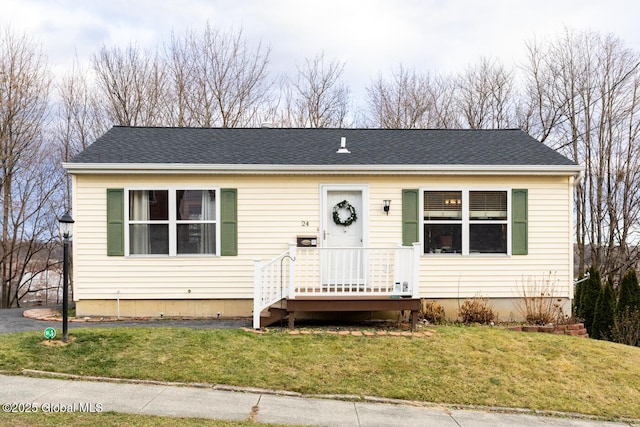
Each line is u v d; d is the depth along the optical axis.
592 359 7.85
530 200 10.28
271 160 10.16
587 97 20.75
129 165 9.66
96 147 10.62
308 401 5.90
